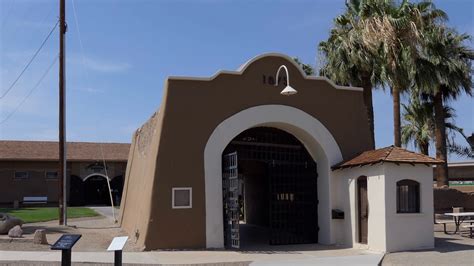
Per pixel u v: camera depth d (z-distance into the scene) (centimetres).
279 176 1938
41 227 2303
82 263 1391
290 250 1722
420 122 3600
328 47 2808
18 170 4775
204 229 1731
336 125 1939
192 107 1773
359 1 2725
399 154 1686
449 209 2959
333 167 1895
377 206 1670
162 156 1727
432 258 1473
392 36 2538
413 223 1666
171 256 1556
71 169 4953
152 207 1698
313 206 1941
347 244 1820
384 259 1486
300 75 1917
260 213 2873
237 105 1827
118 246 950
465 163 4503
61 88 2591
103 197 5084
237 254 1616
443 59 2839
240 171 2823
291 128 1919
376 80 2691
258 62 1872
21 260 1428
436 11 2773
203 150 1766
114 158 5031
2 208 4272
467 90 3014
